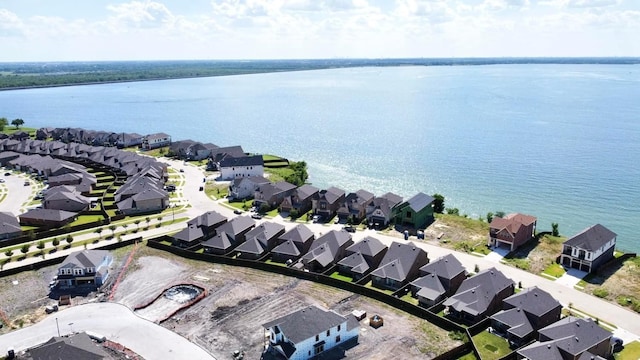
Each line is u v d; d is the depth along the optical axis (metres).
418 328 72.62
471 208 133.50
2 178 168.88
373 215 115.56
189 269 93.62
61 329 73.31
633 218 123.62
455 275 83.06
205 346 68.56
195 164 185.25
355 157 194.50
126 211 128.25
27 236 109.69
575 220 123.31
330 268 91.31
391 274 85.19
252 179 141.75
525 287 84.56
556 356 60.78
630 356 65.50
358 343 69.00
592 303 79.06
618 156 180.75
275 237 102.94
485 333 71.06
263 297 82.19
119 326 73.75
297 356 64.44
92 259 88.75
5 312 78.88
